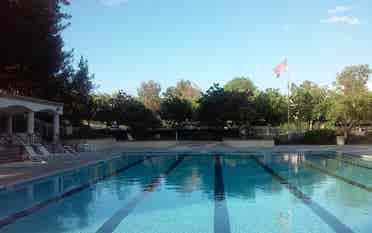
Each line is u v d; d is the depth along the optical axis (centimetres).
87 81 3475
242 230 712
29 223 777
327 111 3866
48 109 2531
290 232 696
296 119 4197
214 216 826
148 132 3875
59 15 3045
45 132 3150
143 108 3753
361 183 1299
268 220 784
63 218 817
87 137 3231
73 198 1052
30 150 2161
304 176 1488
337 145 3353
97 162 1970
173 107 3828
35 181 1345
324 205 930
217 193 1120
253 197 1048
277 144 3469
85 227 744
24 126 3031
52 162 1905
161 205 952
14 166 1714
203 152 2653
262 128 3934
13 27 2353
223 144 3350
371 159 2098
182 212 867
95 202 995
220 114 3509
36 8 2523
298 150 2673
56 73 3222
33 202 995
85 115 3472
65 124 3531
